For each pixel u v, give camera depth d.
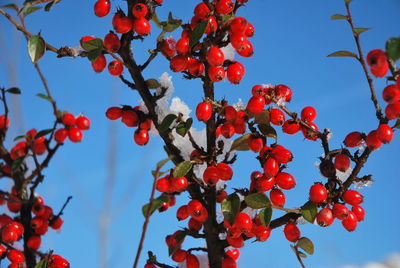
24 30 2.32
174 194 2.69
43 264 2.29
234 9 2.39
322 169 2.26
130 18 2.30
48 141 2.38
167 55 2.41
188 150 2.50
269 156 2.29
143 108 2.58
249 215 2.41
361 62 2.21
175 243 2.49
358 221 2.30
